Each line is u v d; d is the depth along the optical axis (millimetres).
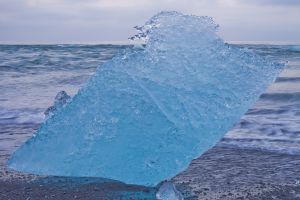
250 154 3963
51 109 3549
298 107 6395
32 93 8305
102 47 22922
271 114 5852
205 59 3158
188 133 2832
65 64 14289
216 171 3436
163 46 3207
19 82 9984
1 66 13375
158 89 3004
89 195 2854
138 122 2900
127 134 2891
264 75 3174
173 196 2664
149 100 2949
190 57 3152
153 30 3297
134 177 2820
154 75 3074
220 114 2938
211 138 2854
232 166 3578
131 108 2959
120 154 2865
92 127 3010
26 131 5137
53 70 12750
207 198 2801
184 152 2793
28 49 20734
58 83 9945
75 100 3184
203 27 3328
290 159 3760
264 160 3748
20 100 7402
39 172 3051
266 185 3066
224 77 3094
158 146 2807
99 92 3113
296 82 10055
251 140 4480
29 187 3043
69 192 2922
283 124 5160
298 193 2885
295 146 4195
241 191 2936
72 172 2947
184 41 3232
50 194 2891
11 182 3166
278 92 7855
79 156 2963
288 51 19156
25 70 12648
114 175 2855
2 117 6008
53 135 3133
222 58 3188
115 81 3111
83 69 13047
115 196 2820
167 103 2939
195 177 3277
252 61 3244
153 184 2793
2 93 8297
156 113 2893
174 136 2814
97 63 14633
